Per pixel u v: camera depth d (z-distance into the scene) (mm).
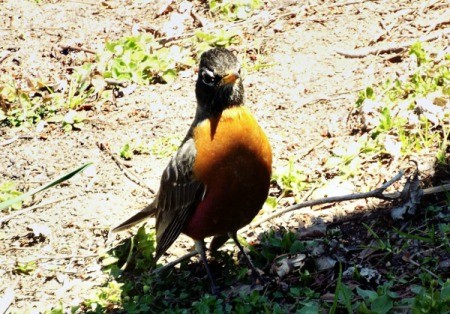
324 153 8922
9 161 9906
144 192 9023
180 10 12867
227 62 6617
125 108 10656
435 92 9125
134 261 7902
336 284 6812
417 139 8430
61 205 8977
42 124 10594
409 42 10531
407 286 6590
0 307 7496
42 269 8062
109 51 11609
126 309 7004
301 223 7809
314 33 11367
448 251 6812
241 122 6617
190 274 7605
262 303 6594
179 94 10758
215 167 6688
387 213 7582
